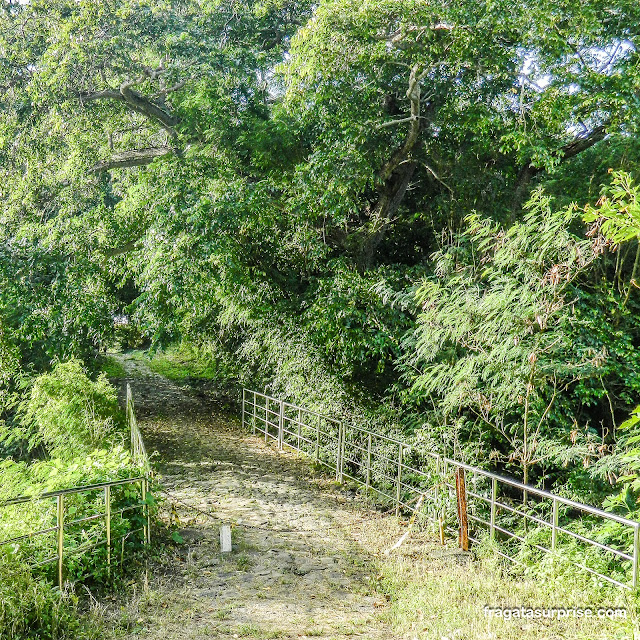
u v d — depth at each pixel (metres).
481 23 9.05
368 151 10.87
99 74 13.57
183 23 14.26
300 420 11.34
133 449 8.50
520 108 9.92
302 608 4.69
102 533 5.27
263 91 13.51
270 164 12.16
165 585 5.04
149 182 12.12
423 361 9.63
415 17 9.41
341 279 10.32
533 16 8.91
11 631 3.70
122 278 12.63
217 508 7.71
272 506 7.93
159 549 5.87
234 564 5.64
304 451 11.22
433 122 11.17
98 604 4.48
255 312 11.70
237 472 9.86
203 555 5.86
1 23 13.55
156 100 15.50
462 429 8.99
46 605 4.00
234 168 12.29
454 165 11.92
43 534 4.83
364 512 7.84
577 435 7.39
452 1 9.46
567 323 8.13
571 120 10.27
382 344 9.87
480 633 4.02
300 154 12.30
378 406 10.46
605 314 9.59
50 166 13.78
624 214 4.81
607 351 8.68
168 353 27.17
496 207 11.45
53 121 13.10
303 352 11.15
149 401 17.27
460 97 10.71
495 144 11.02
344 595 5.03
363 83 10.62
